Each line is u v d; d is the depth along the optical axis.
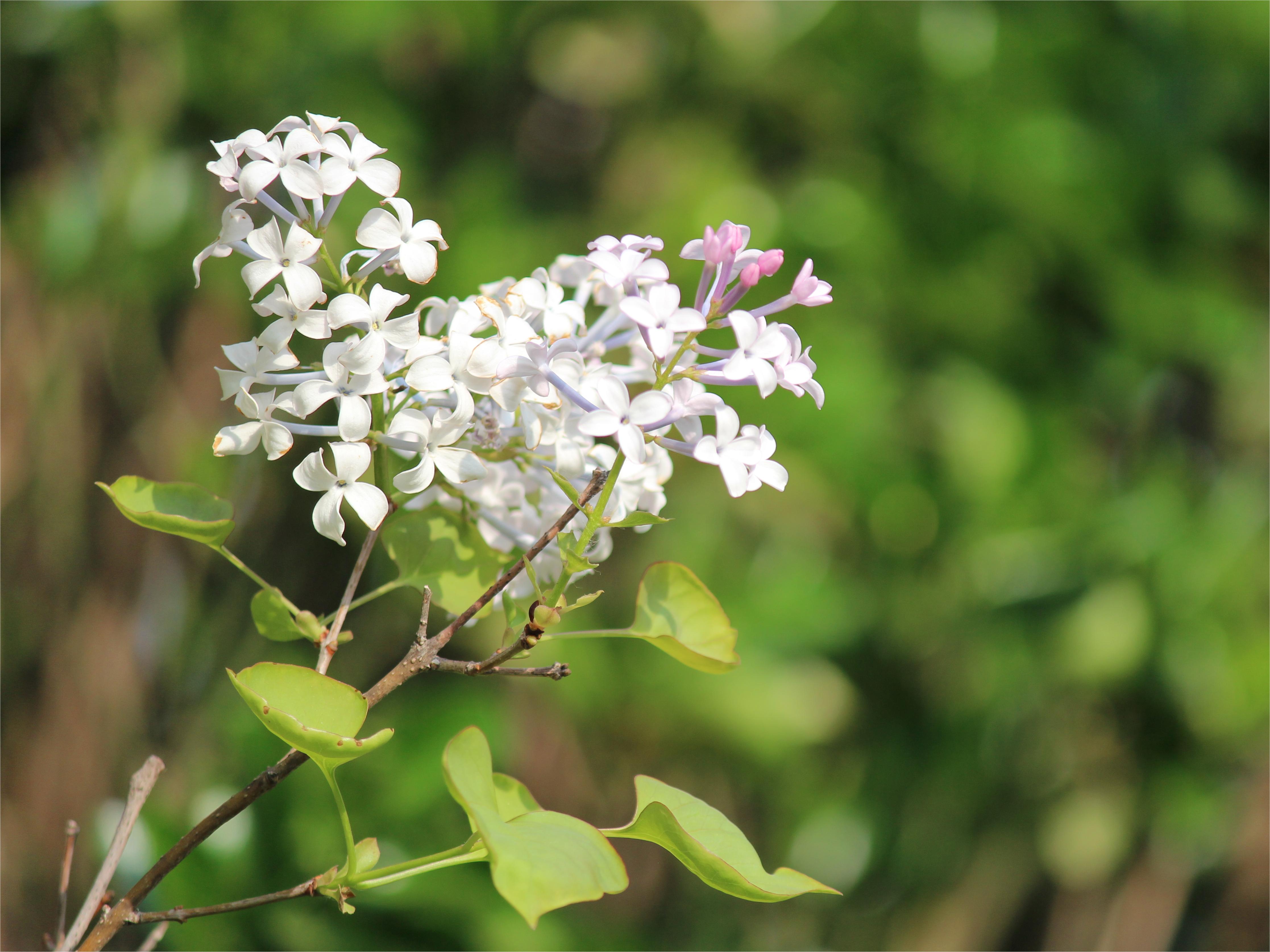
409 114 1.05
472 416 0.49
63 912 0.52
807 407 0.99
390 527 0.53
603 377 0.48
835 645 1.06
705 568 1.05
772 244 1.01
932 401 1.03
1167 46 1.02
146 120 1.01
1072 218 1.02
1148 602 1.03
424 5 1.02
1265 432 1.05
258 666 0.48
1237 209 1.03
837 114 1.05
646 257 0.49
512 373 0.49
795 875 0.50
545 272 0.52
